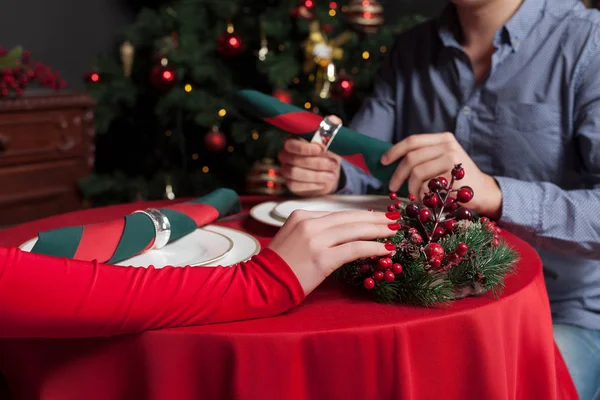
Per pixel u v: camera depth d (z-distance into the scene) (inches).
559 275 50.1
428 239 31.4
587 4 111.1
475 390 29.2
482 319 28.8
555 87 50.9
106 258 31.1
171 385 26.7
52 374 28.0
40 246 30.5
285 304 27.8
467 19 53.5
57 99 104.6
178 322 26.8
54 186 107.7
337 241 28.8
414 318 27.7
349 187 51.9
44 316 25.5
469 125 54.6
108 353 27.2
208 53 109.2
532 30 51.6
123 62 113.6
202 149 126.3
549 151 51.4
